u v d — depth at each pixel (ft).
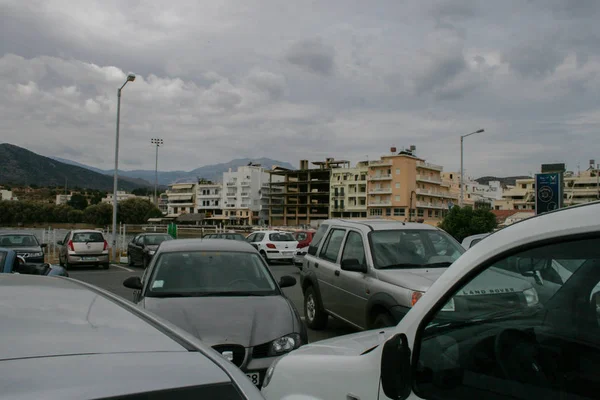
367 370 8.14
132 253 78.54
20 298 6.81
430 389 6.86
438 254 24.48
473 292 6.72
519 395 5.99
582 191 347.56
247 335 16.81
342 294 25.52
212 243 23.95
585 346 5.51
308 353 10.37
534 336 6.01
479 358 6.50
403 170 323.16
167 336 5.95
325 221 31.37
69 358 4.85
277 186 444.14
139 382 4.60
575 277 5.66
